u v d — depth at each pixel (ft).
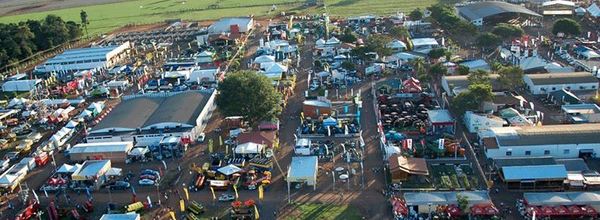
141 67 560.20
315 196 276.82
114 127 363.35
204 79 496.23
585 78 401.29
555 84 398.42
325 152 324.80
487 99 355.15
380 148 327.47
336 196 275.39
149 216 267.18
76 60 575.38
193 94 417.49
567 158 294.66
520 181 265.95
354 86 448.24
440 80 443.73
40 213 272.92
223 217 261.03
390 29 636.89
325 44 570.05
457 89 396.78
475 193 257.14
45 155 344.08
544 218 239.91
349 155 318.45
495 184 274.98
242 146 324.39
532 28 613.93
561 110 366.22
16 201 295.28
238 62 538.06
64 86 499.51
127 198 287.89
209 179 299.17
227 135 362.74
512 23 622.54
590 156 296.71
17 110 447.42
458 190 268.82
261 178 294.25
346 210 261.24
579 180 263.08
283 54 553.23
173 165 323.98
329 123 357.82
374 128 358.23
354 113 385.50
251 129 362.12
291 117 389.19
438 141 314.96
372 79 463.01
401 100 399.44
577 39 542.16
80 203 285.84
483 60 476.54
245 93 357.41
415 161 295.07
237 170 301.43
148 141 355.15
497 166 278.67
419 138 337.93
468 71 437.99
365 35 631.15
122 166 329.52
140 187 299.38
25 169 326.44
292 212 261.85
